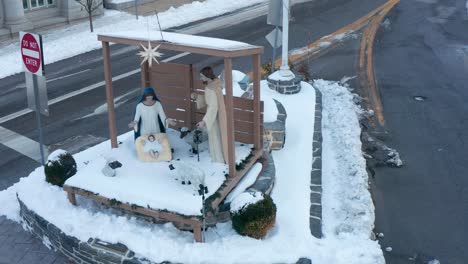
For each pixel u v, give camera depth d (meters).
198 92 9.29
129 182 8.09
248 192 7.73
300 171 9.49
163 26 22.06
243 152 8.83
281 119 10.55
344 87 15.10
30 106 9.45
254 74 8.50
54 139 12.23
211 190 7.82
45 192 8.77
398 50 18.77
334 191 9.27
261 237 7.47
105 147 10.20
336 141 11.33
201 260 7.08
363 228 8.08
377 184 10.40
